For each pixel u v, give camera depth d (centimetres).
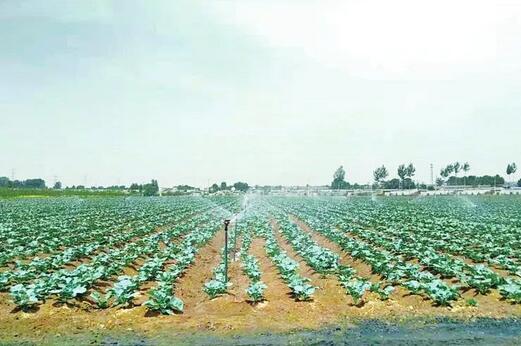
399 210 5341
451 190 12744
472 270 1642
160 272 1775
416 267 1675
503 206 6009
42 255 2278
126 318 1285
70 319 1262
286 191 16050
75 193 10762
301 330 1219
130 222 4034
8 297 1416
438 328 1224
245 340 1151
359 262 2145
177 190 13962
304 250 2341
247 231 3547
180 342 1134
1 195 9038
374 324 1262
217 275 1797
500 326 1230
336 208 6044
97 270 1622
